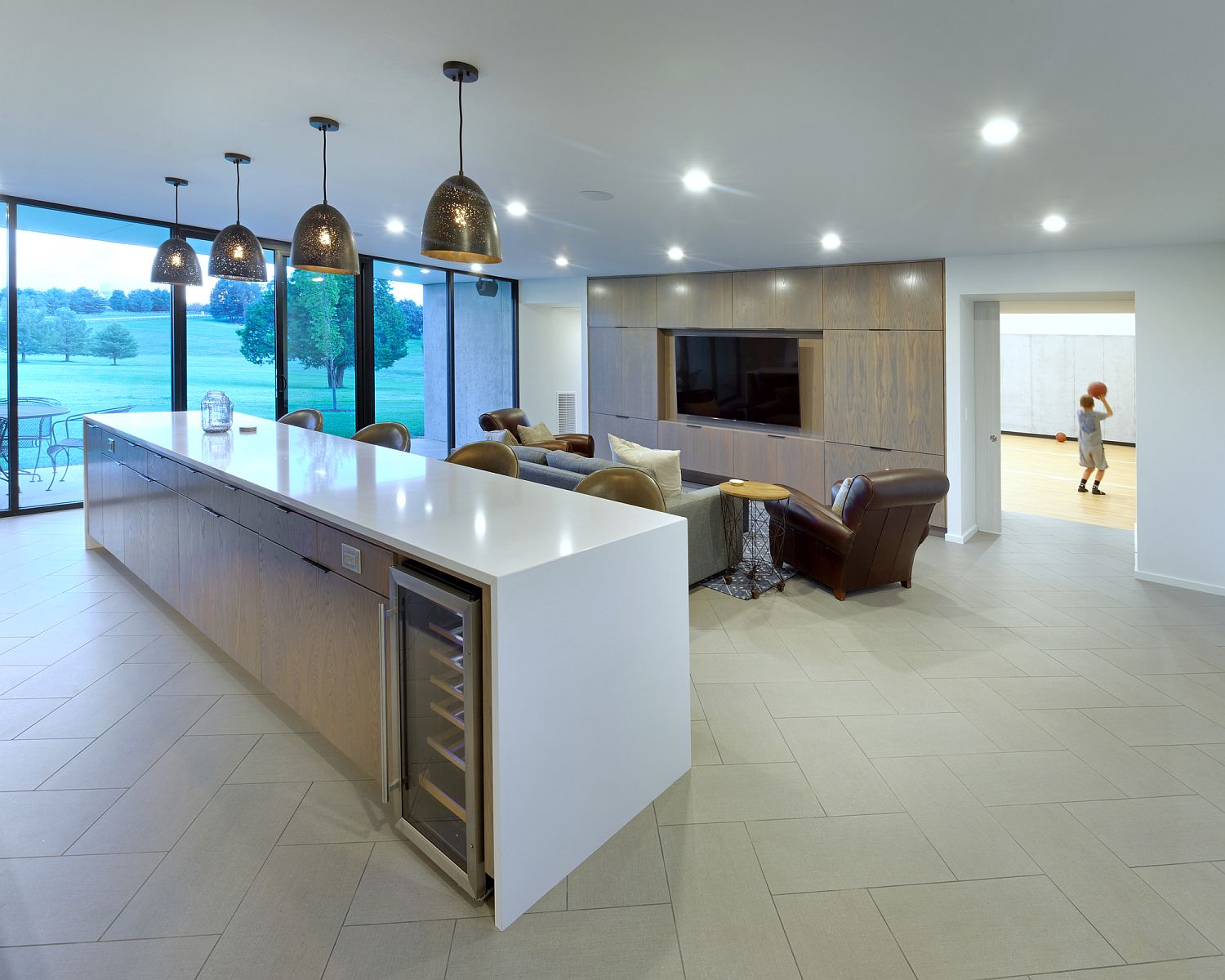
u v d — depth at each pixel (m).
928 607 4.43
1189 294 4.80
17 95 2.81
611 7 1.98
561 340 10.20
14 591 4.15
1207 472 4.76
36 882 1.92
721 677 3.37
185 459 3.32
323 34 2.22
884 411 6.50
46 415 5.89
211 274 3.62
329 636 2.39
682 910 1.89
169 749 2.59
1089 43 2.05
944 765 2.62
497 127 3.03
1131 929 1.84
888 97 2.53
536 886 1.90
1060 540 6.22
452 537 2.06
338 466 3.12
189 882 1.94
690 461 8.25
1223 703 3.15
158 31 2.23
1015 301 6.25
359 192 4.37
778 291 7.23
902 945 1.78
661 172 3.64
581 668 2.00
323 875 1.98
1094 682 3.36
